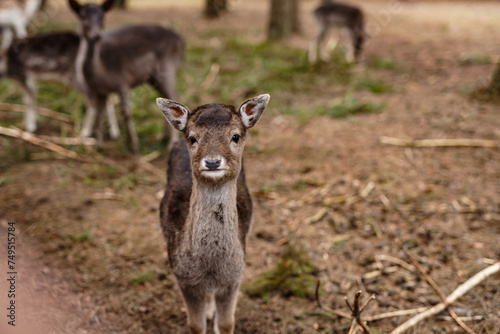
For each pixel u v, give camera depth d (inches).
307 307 134.4
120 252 158.1
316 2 767.1
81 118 267.1
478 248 155.2
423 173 204.4
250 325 128.5
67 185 201.9
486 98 279.0
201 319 109.5
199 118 95.8
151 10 655.8
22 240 161.9
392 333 119.4
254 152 231.5
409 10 649.6
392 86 316.5
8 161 220.8
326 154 226.2
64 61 243.6
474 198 183.5
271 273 144.8
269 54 392.2
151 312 133.4
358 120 264.5
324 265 151.6
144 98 278.5
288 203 187.2
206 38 458.0
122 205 187.6
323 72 351.6
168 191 123.0
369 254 156.1
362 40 379.2
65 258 154.3
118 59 216.5
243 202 117.3
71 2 211.3
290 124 263.4
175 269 102.9
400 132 244.2
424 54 394.6
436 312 125.4
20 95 297.0
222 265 98.0
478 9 648.4
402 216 175.3
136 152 229.9
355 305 111.5
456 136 234.7
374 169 209.5
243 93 301.6
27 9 368.5
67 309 132.5
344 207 183.0
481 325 123.9
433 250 155.9
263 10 676.1
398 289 139.8
